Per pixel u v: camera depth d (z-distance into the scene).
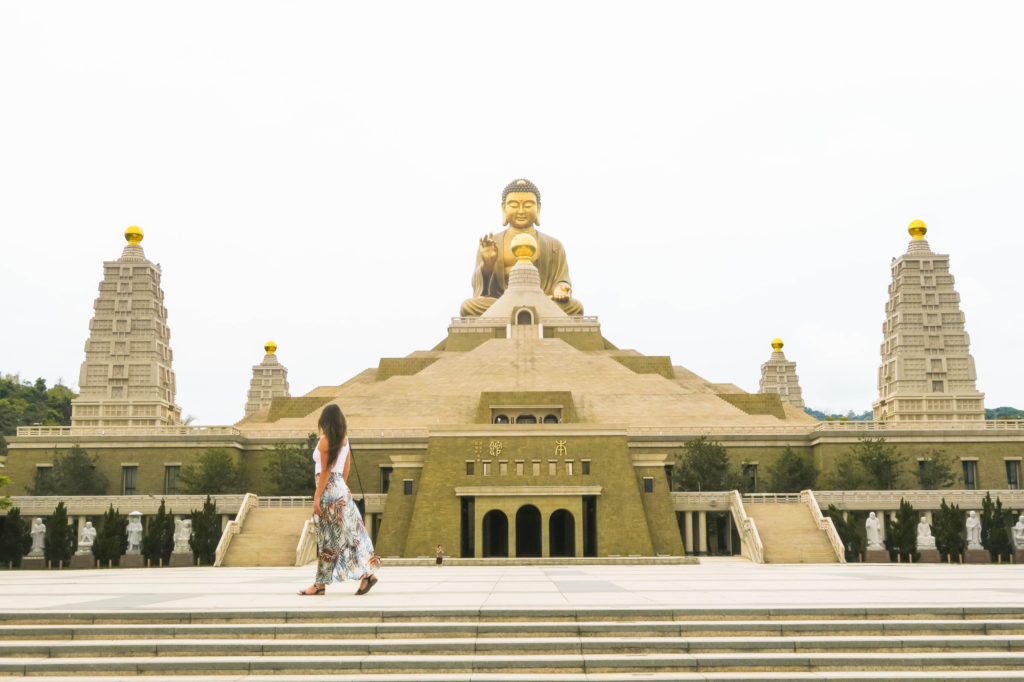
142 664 19.70
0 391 189.50
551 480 84.12
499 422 107.62
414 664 19.70
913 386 109.69
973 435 101.69
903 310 111.75
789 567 60.09
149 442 102.19
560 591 30.95
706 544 87.62
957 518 74.88
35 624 22.70
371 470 101.19
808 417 131.00
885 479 93.69
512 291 141.12
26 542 79.06
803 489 97.12
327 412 27.78
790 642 20.73
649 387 116.69
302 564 75.81
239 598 27.64
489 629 21.73
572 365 120.44
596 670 19.66
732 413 111.56
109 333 113.19
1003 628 21.89
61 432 104.69
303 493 94.81
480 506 83.12
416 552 82.00
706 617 22.73
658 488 86.31
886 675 19.17
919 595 27.81
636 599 26.81
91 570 68.12
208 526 77.19
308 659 19.94
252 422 124.62
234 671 19.67
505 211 165.62
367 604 24.89
